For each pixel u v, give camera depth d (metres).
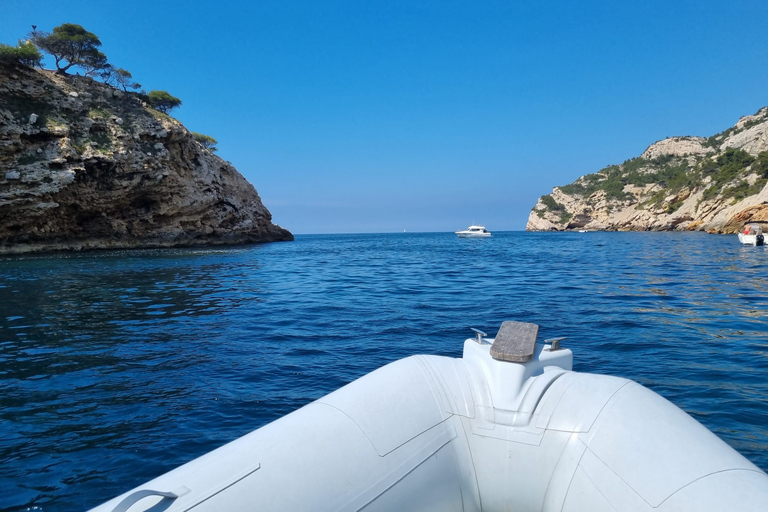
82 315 9.55
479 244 54.75
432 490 1.64
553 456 1.64
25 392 4.98
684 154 163.38
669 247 38.59
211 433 4.02
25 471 3.38
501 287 14.01
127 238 39.06
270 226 63.00
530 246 46.75
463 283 15.27
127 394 4.93
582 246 44.62
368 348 6.84
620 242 52.22
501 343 1.94
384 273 19.27
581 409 1.67
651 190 132.50
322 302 11.29
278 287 14.40
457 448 1.75
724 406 4.54
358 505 1.49
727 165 88.81
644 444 1.50
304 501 1.42
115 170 35.16
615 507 1.41
